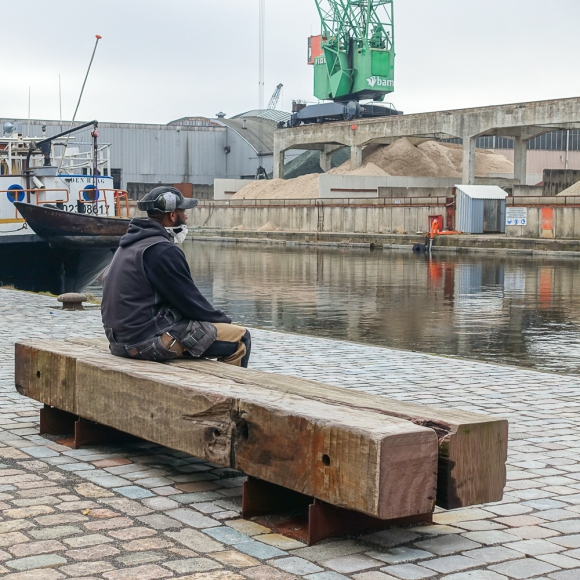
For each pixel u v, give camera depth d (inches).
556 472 219.0
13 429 253.0
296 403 165.3
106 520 170.6
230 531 165.3
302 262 1595.7
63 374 227.5
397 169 3331.7
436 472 145.3
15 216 815.7
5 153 904.9
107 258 833.5
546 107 2463.1
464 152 2731.3
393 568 148.0
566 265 1503.4
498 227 2229.3
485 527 173.6
